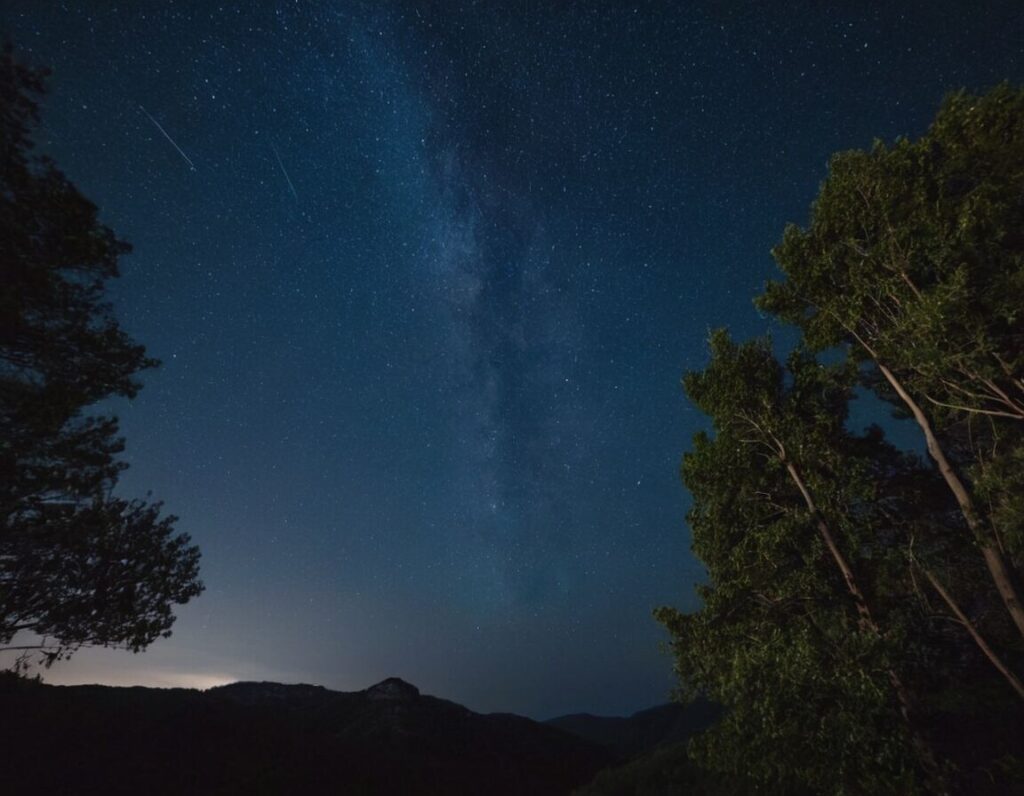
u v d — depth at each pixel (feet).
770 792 44.62
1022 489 35.29
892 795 32.96
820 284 43.83
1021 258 33.81
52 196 36.19
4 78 35.17
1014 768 34.27
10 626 36.88
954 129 36.04
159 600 43.06
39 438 36.76
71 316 38.88
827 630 40.55
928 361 36.09
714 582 49.16
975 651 42.78
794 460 47.91
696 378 52.24
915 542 44.11
